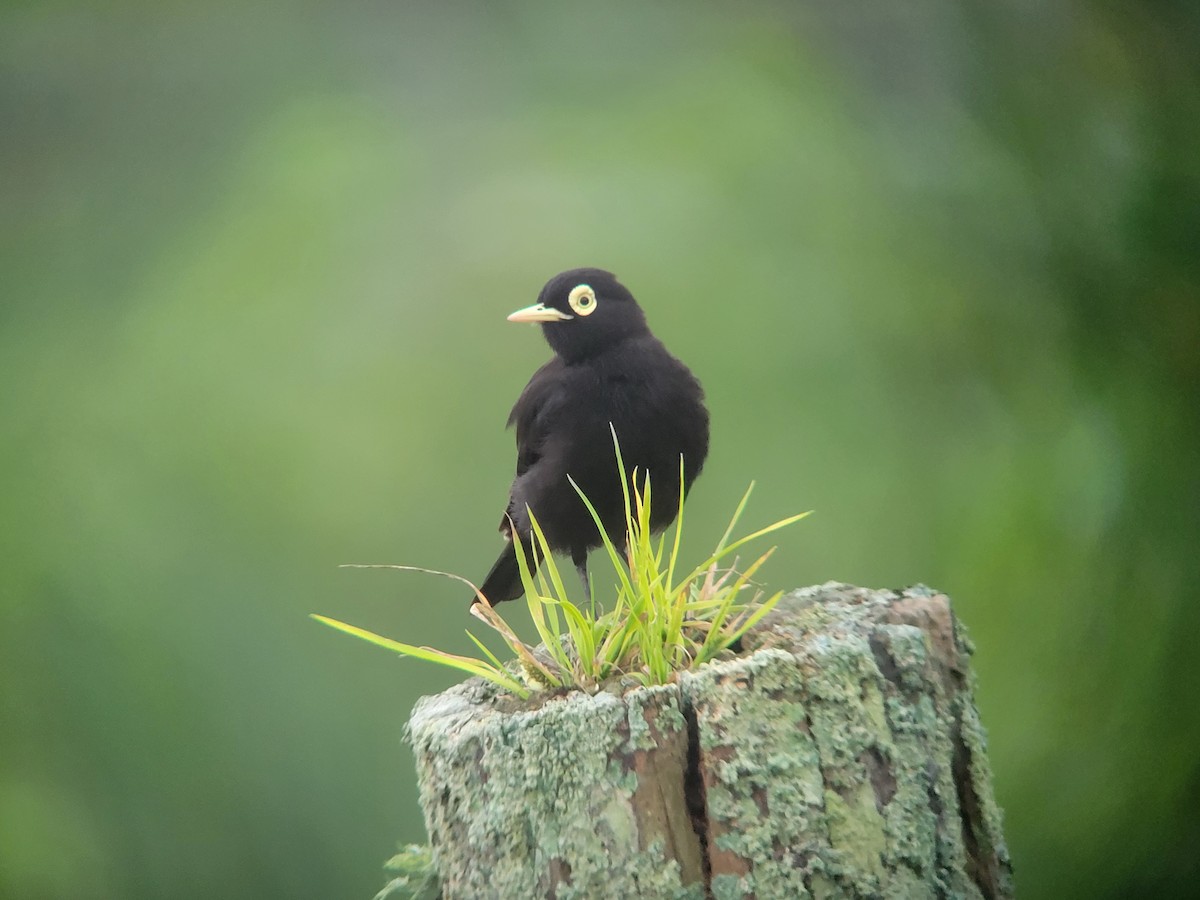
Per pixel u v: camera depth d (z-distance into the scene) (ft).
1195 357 30.37
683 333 52.01
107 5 66.54
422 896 20.29
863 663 17.21
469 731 17.62
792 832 16.67
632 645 18.60
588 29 65.72
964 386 43.86
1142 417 30.42
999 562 32.68
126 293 63.82
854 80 56.44
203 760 49.06
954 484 42.60
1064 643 30.96
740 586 18.24
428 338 59.00
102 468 55.88
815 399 49.24
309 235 62.28
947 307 44.42
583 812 16.90
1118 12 34.27
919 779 17.28
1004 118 38.09
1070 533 31.65
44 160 66.54
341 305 60.39
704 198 55.88
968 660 18.54
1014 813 30.09
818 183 54.90
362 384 58.18
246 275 61.72
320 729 50.03
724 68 59.88
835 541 45.88
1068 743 30.19
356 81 67.41
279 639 51.90
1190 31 33.35
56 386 59.31
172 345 59.77
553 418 27.53
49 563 51.98
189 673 50.24
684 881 16.69
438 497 55.62
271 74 68.23
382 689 51.08
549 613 19.33
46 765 47.65
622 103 63.26
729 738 16.75
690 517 47.80
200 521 54.39
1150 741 29.35
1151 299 30.96
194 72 68.18
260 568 53.31
